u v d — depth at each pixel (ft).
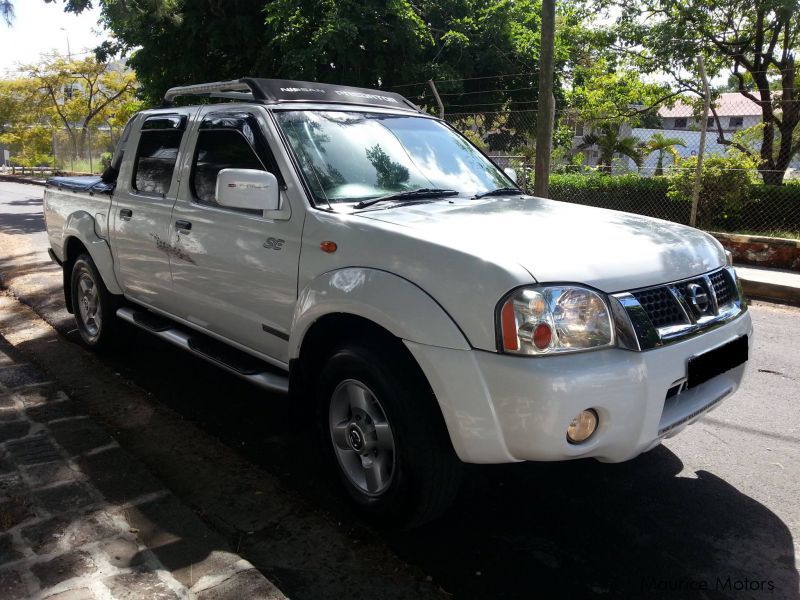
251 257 11.43
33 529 9.12
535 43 54.85
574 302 8.29
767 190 39.52
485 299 8.20
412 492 8.98
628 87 64.23
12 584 7.95
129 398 14.35
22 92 119.75
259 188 10.32
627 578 8.84
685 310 9.25
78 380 15.33
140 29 51.65
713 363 9.51
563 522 10.18
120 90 118.21
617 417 8.35
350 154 11.94
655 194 43.09
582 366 8.11
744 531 9.94
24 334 18.80
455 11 55.01
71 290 17.83
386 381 8.97
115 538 8.98
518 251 8.77
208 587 8.10
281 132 11.51
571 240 9.46
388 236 9.39
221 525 9.78
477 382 8.20
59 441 11.76
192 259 12.96
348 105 13.35
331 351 10.48
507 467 11.89
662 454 12.43
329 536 9.59
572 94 64.69
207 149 13.00
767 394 15.48
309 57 43.93
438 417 8.87
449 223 9.98
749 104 105.70
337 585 8.52
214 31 49.14
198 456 11.86
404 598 8.30
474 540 9.68
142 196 14.74
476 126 51.55
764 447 12.72
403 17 46.57
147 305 15.16
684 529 10.00
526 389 7.95
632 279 8.87
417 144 13.25
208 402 14.57
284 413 14.08
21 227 45.06
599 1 58.65
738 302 10.65
